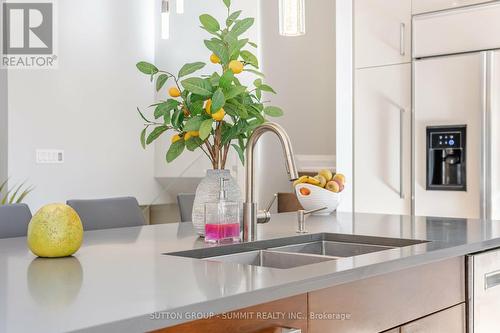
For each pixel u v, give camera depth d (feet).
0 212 7.34
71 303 3.43
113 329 3.04
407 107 13.34
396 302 5.28
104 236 6.81
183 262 4.90
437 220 8.55
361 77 14.11
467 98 12.30
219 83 6.21
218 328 3.81
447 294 5.99
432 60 12.82
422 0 13.06
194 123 6.26
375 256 5.15
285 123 17.70
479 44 12.20
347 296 4.74
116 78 17.85
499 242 6.59
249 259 6.24
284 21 7.50
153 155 18.78
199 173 17.62
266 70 17.19
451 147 12.53
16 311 3.24
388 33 13.61
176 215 19.61
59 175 16.48
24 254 5.38
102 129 17.49
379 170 13.78
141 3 18.52
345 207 14.37
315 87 17.74
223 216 6.19
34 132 15.98
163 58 18.60
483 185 12.01
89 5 17.22
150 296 3.60
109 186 17.65
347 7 14.30
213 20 6.61
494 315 6.64
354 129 14.24
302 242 6.89
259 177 17.01
